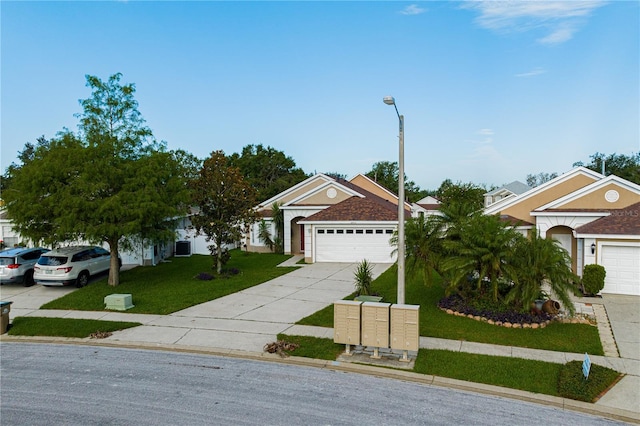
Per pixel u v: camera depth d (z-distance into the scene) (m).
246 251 30.75
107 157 16.64
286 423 6.86
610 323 12.49
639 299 15.42
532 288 11.87
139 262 23.52
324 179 30.12
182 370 9.16
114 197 15.81
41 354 10.27
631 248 16.19
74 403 7.58
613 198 18.92
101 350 10.52
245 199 19.98
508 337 10.96
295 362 9.59
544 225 19.50
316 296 15.63
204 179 19.72
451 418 7.07
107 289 16.86
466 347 10.28
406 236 14.17
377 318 9.51
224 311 13.67
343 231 23.95
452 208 14.34
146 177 16.81
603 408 7.45
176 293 15.98
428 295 15.55
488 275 13.14
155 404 7.53
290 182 65.25
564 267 11.70
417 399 7.79
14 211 15.93
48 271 16.97
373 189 36.34
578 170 20.42
